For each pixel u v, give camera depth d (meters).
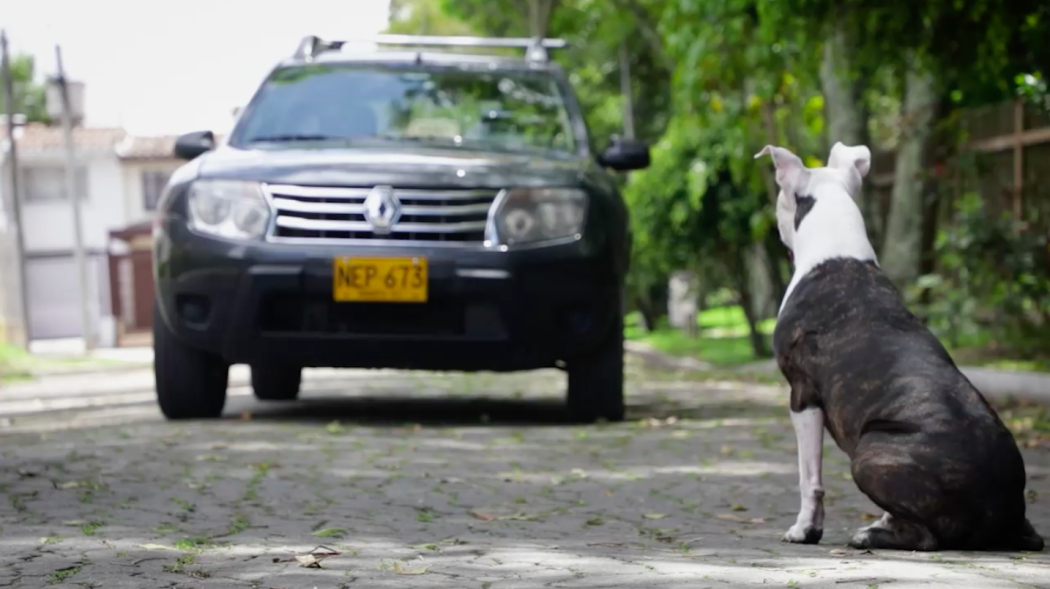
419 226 9.88
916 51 15.14
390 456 8.70
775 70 18.06
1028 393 13.48
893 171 24.86
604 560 5.39
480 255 9.79
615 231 10.17
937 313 18.47
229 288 9.88
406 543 5.86
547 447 9.22
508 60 11.86
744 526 6.46
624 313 10.52
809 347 5.92
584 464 8.48
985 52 15.12
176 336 10.27
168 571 5.18
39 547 5.64
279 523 6.36
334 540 5.89
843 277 6.03
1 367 31.66
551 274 9.88
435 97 11.23
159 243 10.24
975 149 20.47
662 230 24.98
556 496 7.32
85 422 11.54
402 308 9.88
